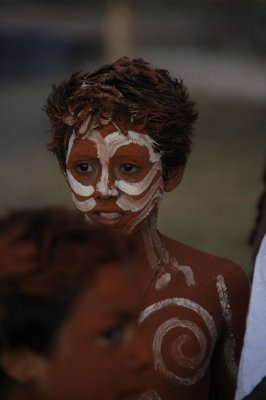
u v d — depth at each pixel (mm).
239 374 2920
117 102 3211
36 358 1901
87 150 3264
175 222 13523
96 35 33000
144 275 3375
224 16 32438
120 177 3293
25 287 1915
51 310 1906
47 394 1918
